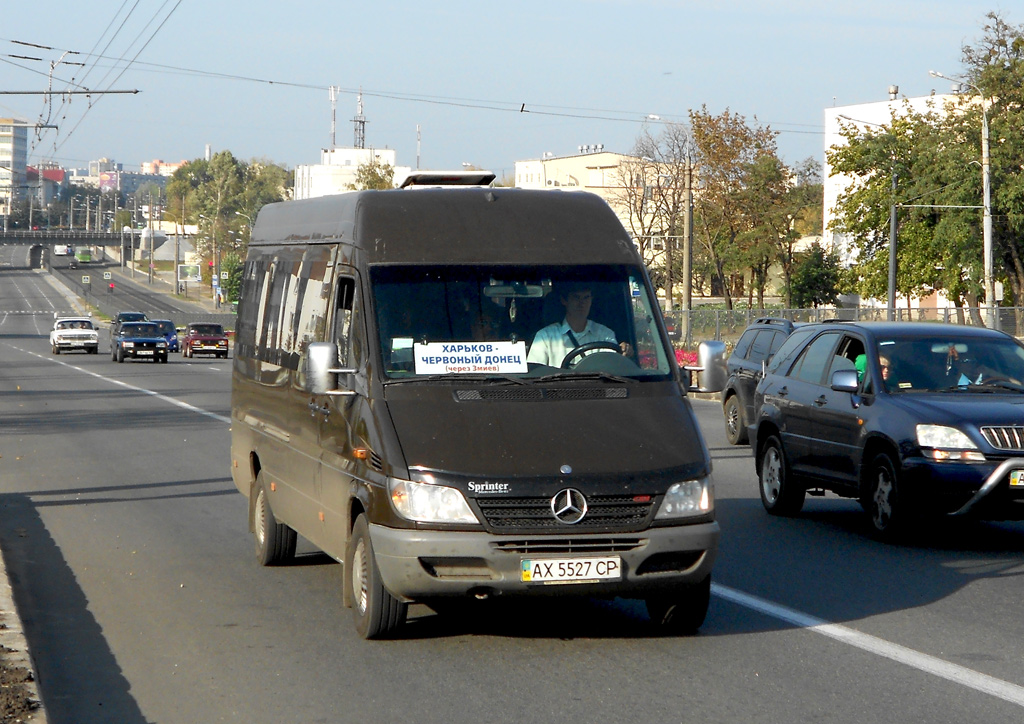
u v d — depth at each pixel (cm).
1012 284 7900
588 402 988
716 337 6856
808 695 850
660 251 12469
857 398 1555
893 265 7238
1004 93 7612
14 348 9738
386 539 920
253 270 1452
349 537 1027
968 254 7588
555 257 1079
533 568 906
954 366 1562
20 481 2109
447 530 905
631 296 1077
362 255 1053
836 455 1582
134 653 990
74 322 8838
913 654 961
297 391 1179
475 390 985
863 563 1355
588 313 1055
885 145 8275
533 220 1101
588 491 916
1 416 3459
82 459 2428
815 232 13550
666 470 940
